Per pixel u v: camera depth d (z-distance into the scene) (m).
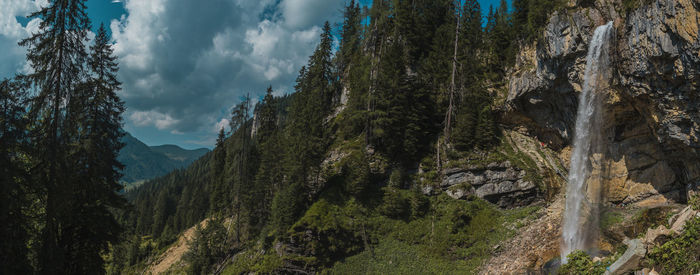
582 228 23.39
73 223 17.77
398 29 46.56
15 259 13.91
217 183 62.19
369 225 32.72
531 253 23.86
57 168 15.44
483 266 26.09
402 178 35.22
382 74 39.34
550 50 26.31
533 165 32.19
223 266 40.56
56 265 15.29
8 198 13.62
